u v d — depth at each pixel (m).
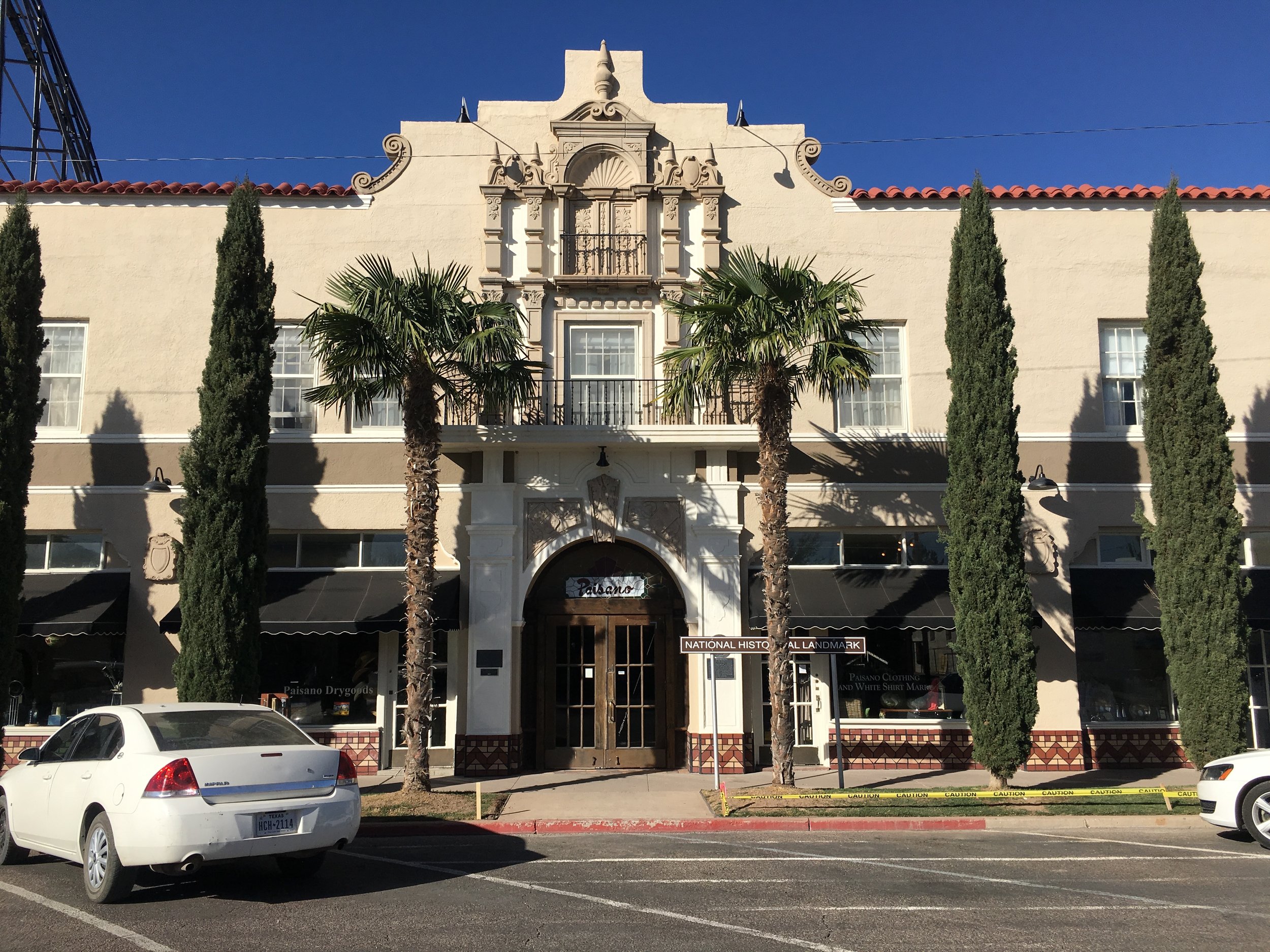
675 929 6.89
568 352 16.75
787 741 13.31
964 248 14.41
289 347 16.69
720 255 16.91
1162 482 14.06
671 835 11.16
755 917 7.24
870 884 8.37
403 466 16.23
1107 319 16.95
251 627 13.73
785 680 13.34
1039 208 17.19
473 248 16.88
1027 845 10.38
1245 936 6.73
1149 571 16.30
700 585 15.90
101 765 8.04
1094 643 16.33
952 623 14.94
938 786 14.02
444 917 7.21
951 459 14.22
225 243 14.47
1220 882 8.49
